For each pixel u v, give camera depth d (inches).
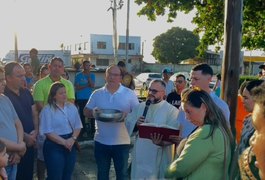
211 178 105.0
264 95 63.1
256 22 517.7
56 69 215.6
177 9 532.7
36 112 195.3
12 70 175.8
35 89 214.2
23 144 160.9
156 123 154.9
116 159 185.5
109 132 183.8
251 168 75.5
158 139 148.2
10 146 153.6
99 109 183.5
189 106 111.3
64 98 183.3
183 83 249.1
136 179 155.7
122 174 185.3
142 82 1263.5
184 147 109.9
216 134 105.8
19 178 183.5
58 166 179.0
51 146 179.9
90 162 267.1
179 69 1868.8
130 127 167.9
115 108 185.6
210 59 1576.0
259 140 63.2
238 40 212.5
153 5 530.0
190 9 532.7
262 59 1219.2
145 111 162.1
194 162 104.7
